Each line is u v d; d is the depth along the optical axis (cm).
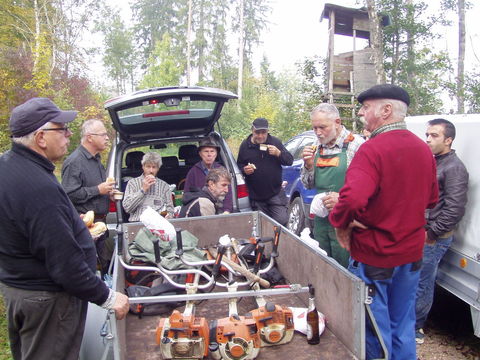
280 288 263
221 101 450
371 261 230
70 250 193
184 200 395
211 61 4597
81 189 371
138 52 5009
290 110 1461
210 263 278
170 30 4988
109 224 414
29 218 187
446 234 333
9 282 200
